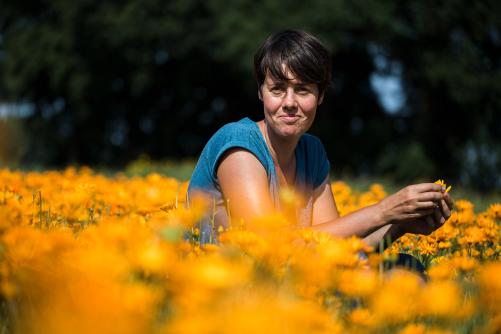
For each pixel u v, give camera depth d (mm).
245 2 26938
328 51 3059
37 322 1430
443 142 28531
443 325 1791
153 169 14164
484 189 27344
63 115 31469
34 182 5414
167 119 31578
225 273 1466
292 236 2107
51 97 30609
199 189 3049
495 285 1720
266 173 3008
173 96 31109
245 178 2889
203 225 2951
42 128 31391
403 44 28000
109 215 3219
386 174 27516
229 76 29875
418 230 2936
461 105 27062
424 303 1771
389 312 1669
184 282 1557
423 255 3096
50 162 32719
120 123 32312
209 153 3062
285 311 1321
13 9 30203
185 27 27484
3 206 2523
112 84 29484
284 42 2986
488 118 27469
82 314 1153
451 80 26266
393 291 1733
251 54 25703
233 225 2793
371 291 1806
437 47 27359
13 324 1609
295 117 3008
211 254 2039
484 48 27984
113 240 1779
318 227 2781
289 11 26359
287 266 1851
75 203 2773
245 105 31859
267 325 1181
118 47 27547
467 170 27797
